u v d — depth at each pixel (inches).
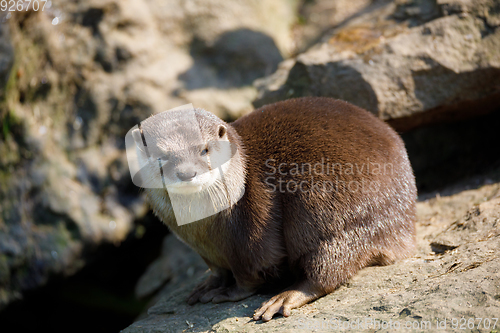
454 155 768.3
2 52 834.8
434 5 712.4
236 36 1008.9
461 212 596.4
